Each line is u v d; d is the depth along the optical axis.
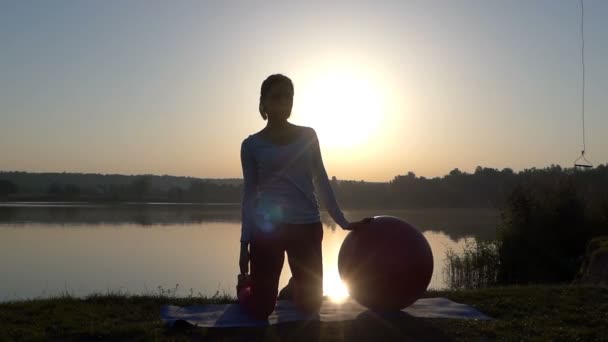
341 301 6.39
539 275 17.59
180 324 5.18
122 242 32.94
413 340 4.89
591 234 18.05
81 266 22.30
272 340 4.84
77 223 50.66
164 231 41.59
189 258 24.80
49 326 5.41
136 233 39.75
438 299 6.48
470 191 75.44
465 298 6.65
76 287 16.86
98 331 5.13
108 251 27.95
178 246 30.44
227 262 23.31
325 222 48.28
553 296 6.68
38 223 50.28
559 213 18.42
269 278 5.25
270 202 5.19
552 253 17.88
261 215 5.21
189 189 112.62
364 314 5.66
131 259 24.53
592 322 5.54
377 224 5.68
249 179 5.27
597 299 6.56
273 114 5.21
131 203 113.25
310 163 5.28
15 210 75.81
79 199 112.00
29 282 18.23
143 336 4.99
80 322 5.59
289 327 5.18
